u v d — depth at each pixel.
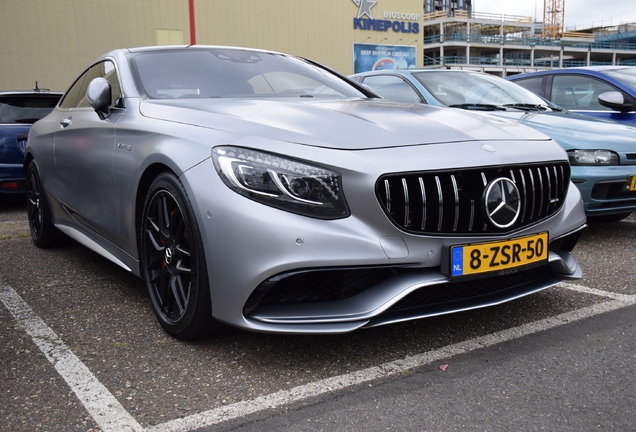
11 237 4.26
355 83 3.26
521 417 1.58
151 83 2.69
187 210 1.96
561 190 2.26
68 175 3.15
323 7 30.08
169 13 25.36
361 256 1.78
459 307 1.99
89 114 2.97
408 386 1.77
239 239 1.80
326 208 1.79
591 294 2.67
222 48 3.16
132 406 1.67
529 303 2.55
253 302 1.81
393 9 32.66
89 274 3.15
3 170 5.64
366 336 2.18
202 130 2.08
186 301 2.06
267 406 1.66
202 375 1.87
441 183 1.90
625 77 5.39
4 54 21.98
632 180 3.66
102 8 23.78
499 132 2.21
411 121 2.15
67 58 23.19
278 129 1.95
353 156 1.83
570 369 1.88
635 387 1.75
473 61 66.50
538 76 6.06
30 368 1.93
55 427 1.55
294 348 2.07
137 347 2.10
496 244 1.97
